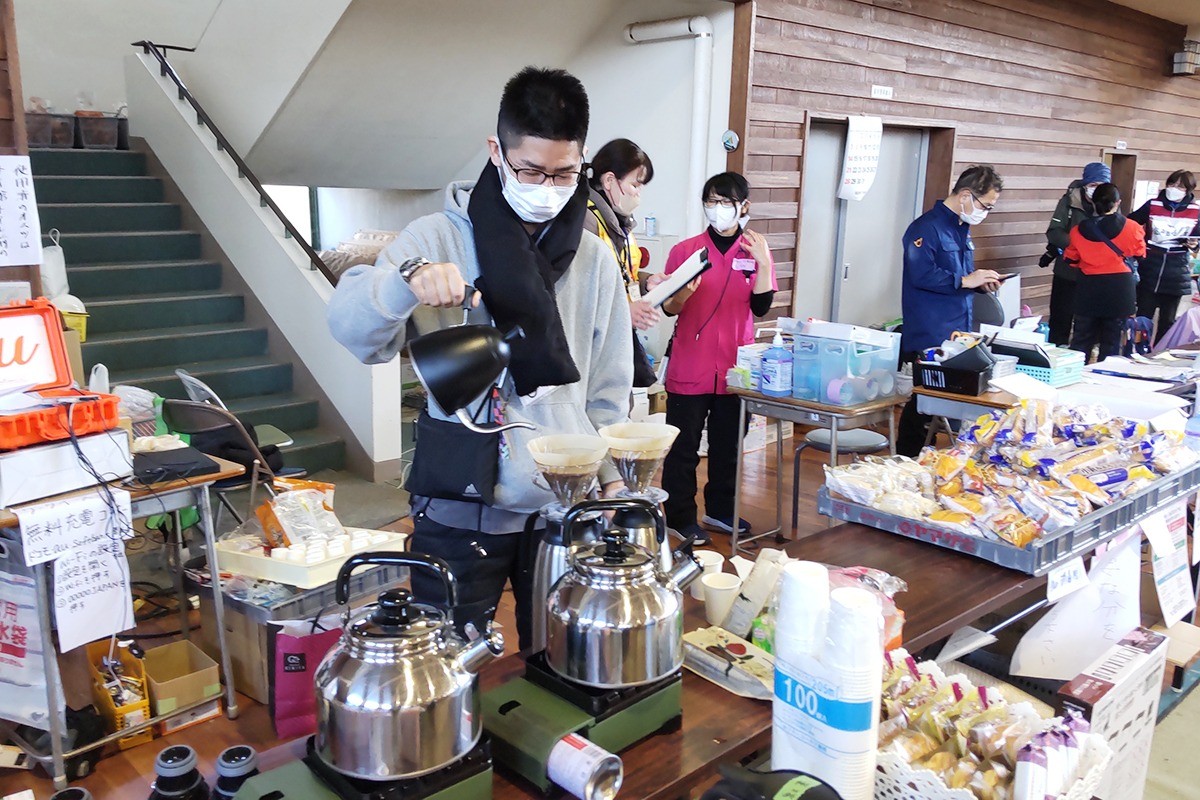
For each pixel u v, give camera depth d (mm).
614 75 5906
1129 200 9391
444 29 5473
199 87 6422
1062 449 2188
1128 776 1767
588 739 1162
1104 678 1647
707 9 5273
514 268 1470
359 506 4473
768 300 3832
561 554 1358
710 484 4141
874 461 2322
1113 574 2205
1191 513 2955
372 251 6844
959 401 3266
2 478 2102
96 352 4879
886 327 6363
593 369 1757
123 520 2303
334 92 5746
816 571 1146
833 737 1086
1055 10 7469
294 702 2539
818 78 5594
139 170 6184
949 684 1401
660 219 5785
